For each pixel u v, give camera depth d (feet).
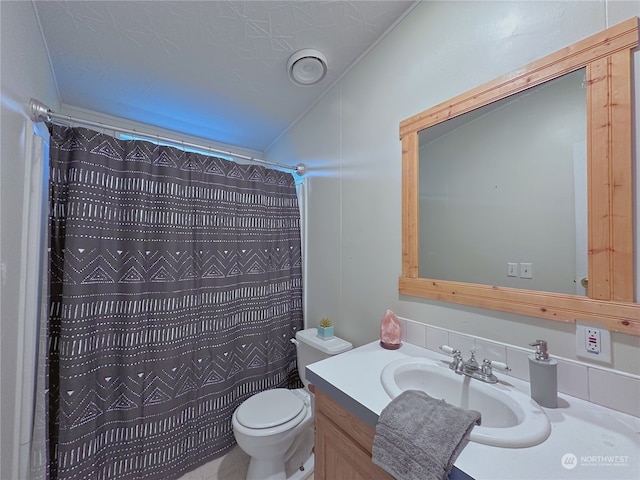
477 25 3.37
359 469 2.68
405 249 4.13
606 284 2.43
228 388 5.31
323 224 5.94
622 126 2.36
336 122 5.53
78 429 3.75
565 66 2.67
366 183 4.86
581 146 2.61
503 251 3.19
